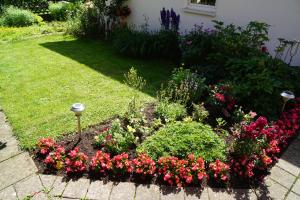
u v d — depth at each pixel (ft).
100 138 10.03
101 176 8.75
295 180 8.84
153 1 22.56
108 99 13.73
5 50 21.57
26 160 9.36
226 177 8.59
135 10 24.62
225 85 12.80
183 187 8.42
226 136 10.71
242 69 13.44
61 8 34.86
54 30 28.35
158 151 9.39
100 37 26.22
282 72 13.29
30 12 32.58
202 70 15.64
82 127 11.22
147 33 21.36
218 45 15.97
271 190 8.42
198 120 11.70
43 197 7.95
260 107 12.34
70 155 9.01
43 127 11.25
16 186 8.30
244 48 14.89
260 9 15.93
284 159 9.78
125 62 19.30
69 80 16.01
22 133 10.83
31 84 15.44
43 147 9.62
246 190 8.38
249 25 15.25
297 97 13.50
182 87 12.96
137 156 9.42
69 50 21.88
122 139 9.80
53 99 13.74
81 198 7.95
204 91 13.83
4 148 9.95
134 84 13.16
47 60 19.40
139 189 8.30
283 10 14.94
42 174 8.78
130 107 11.78
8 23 29.86
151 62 19.45
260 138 9.20
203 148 9.55
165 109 11.92
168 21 20.71
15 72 17.12
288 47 15.33
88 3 29.37
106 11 25.50
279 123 11.27
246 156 9.11
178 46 19.74
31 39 25.03
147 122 11.47
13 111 12.56
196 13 19.60
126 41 20.70
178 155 9.40
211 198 8.05
